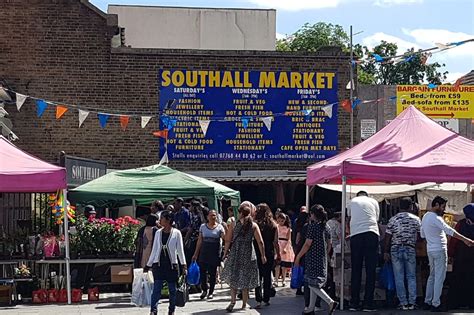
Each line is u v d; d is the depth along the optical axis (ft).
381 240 49.85
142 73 80.74
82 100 79.97
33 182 49.93
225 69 81.56
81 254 55.16
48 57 79.61
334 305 43.39
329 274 50.39
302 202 86.74
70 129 79.56
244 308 47.75
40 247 54.24
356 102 76.79
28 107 79.20
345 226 48.67
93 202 63.00
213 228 53.57
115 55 80.43
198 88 81.20
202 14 104.73
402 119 52.70
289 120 82.28
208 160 81.05
